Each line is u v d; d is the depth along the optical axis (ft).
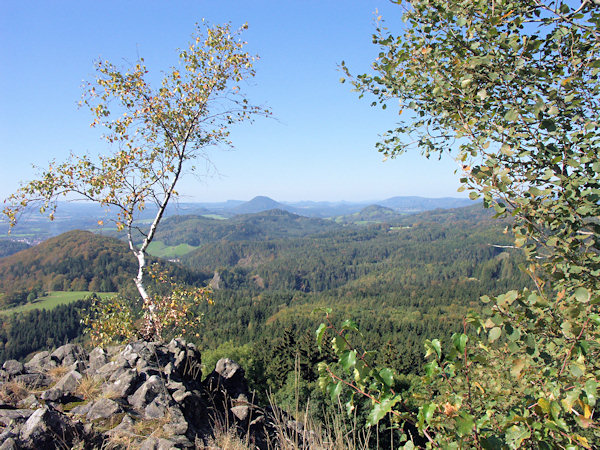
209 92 34.53
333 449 11.94
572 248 7.90
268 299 521.65
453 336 6.53
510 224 9.23
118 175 33.27
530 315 6.86
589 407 6.04
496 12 9.99
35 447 12.19
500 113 10.78
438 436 7.59
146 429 15.10
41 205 31.73
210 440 15.89
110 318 33.71
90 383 17.88
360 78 14.01
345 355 6.56
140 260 34.19
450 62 11.47
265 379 81.35
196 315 34.88
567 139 9.05
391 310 411.54
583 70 9.75
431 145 13.29
